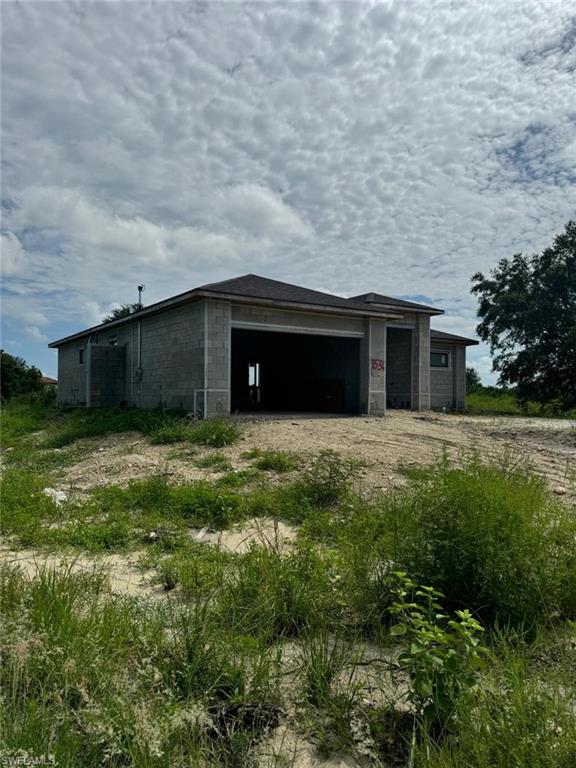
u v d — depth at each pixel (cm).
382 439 1138
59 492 746
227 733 236
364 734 243
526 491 447
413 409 2002
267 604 341
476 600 346
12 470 902
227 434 1105
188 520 613
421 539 383
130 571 454
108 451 1096
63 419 1714
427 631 264
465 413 2116
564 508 459
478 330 2412
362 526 505
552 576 351
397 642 321
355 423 1389
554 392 2267
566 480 751
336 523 559
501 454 919
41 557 481
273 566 392
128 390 1825
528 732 208
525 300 2231
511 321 2262
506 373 2342
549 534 383
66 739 205
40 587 327
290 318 1527
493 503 383
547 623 331
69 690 237
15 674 227
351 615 353
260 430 1212
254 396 2453
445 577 349
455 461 844
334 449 994
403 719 251
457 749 217
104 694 233
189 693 252
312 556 417
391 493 616
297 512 623
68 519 608
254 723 249
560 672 267
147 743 208
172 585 412
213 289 1371
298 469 861
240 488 755
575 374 2212
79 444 1225
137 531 570
